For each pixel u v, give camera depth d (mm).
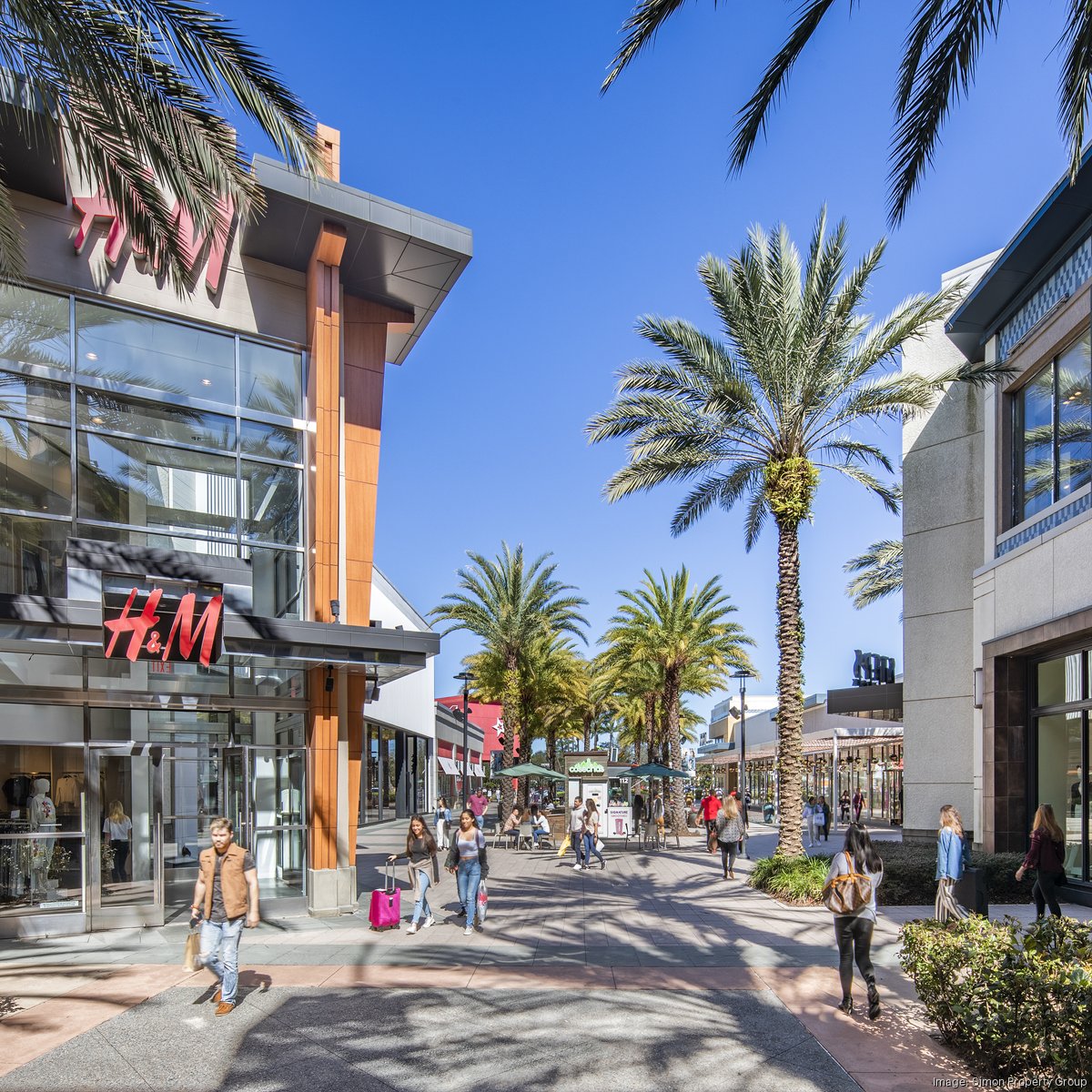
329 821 14336
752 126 7371
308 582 15047
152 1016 8172
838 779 45969
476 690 41969
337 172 15805
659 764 31000
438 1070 6633
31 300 13102
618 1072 6551
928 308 16969
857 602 33906
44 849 12312
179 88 8680
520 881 18688
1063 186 14602
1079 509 15273
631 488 19094
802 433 18234
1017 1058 6031
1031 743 17328
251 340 15164
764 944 11344
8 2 7520
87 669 12867
